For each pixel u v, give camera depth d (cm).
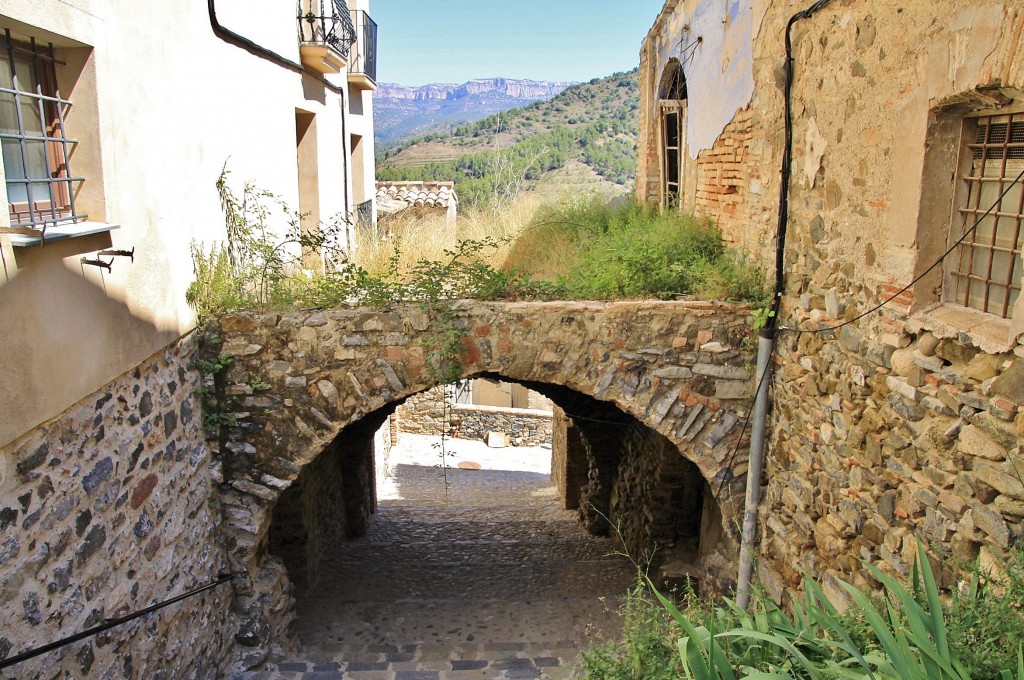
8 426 306
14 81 338
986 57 305
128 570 423
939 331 352
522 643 677
